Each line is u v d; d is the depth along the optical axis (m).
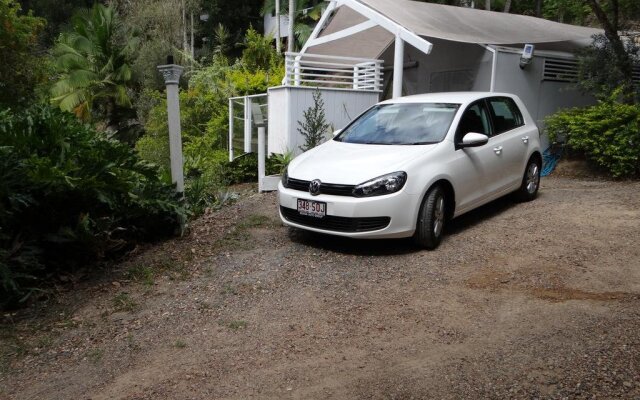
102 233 5.68
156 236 6.64
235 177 11.95
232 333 4.14
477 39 10.38
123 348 4.02
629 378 3.25
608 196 7.83
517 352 3.65
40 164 4.99
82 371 3.73
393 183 5.43
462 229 6.54
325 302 4.60
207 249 6.17
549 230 6.25
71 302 4.95
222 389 3.39
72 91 23.22
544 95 11.93
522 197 7.66
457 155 6.11
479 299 4.54
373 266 5.37
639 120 9.48
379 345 3.86
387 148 6.10
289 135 10.45
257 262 5.64
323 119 10.16
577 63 11.77
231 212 7.84
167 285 5.22
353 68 12.55
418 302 4.53
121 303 4.84
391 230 5.45
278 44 27.86
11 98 13.12
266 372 3.56
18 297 4.93
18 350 4.07
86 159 5.60
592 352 3.58
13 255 4.99
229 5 34.94
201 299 4.81
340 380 3.43
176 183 6.77
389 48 14.06
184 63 28.05
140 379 3.57
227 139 16.39
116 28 25.14
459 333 3.98
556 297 4.51
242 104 13.66
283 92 10.52
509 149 7.03
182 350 3.93
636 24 12.19
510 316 4.21
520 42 10.88
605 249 5.55
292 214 6.01
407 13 11.12
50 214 5.58
